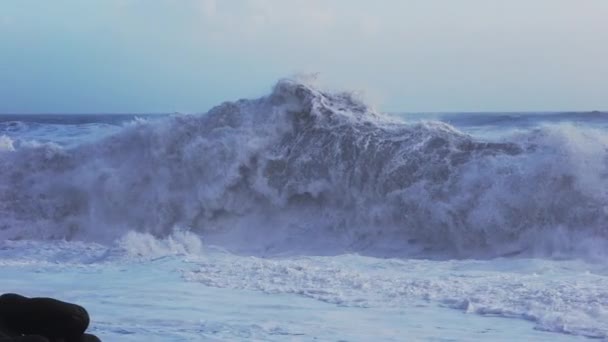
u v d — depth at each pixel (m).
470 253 14.99
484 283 9.77
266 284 10.04
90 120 80.75
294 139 18.20
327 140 17.83
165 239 15.90
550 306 8.16
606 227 13.66
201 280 10.48
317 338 6.96
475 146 16.34
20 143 21.42
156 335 7.03
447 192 15.80
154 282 10.43
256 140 18.25
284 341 6.82
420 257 15.28
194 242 16.09
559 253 13.53
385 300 8.89
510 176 14.86
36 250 15.73
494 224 14.67
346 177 17.28
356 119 18.03
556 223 14.11
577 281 9.81
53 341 2.73
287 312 8.28
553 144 14.81
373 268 12.02
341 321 7.77
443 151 16.42
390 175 16.70
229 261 12.19
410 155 16.66
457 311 8.23
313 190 17.66
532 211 14.34
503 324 7.55
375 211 16.67
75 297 9.30
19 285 10.33
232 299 9.08
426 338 6.98
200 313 8.23
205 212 18.44
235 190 18.30
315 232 17.27
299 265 11.47
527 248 14.23
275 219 17.92
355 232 16.91
